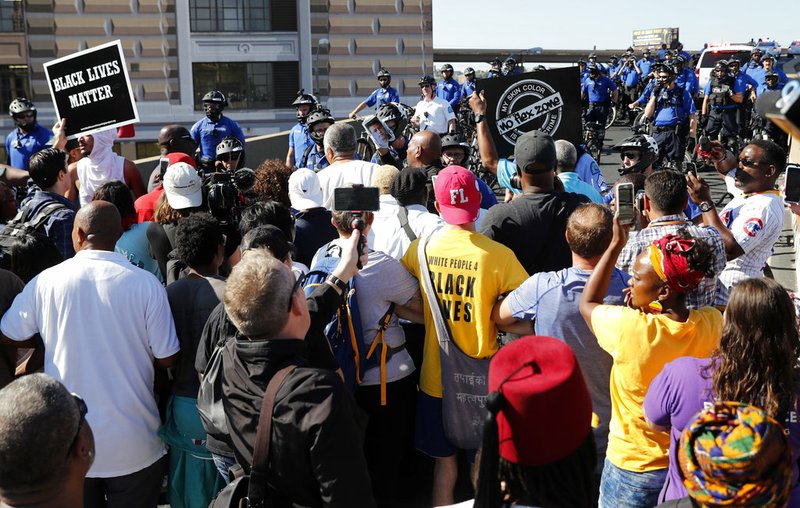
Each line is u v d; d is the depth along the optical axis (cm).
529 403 165
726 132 1445
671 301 275
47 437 200
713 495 153
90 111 574
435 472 391
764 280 243
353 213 351
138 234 482
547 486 169
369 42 2317
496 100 609
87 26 2181
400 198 451
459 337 354
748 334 239
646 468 283
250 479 244
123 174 713
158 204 480
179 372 342
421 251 360
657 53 2477
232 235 405
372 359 366
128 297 328
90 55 566
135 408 334
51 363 327
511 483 171
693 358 256
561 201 400
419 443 384
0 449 197
